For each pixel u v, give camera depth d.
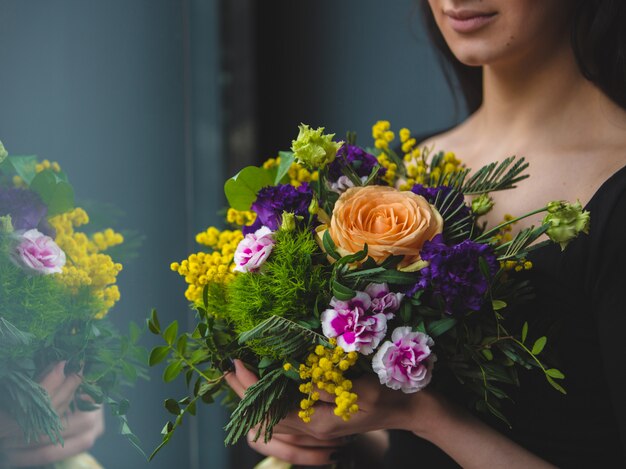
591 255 0.81
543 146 0.90
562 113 0.90
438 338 0.75
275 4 1.60
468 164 0.96
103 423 0.91
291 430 0.82
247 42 1.58
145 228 1.16
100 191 1.07
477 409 0.80
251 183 0.83
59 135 0.98
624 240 0.79
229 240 0.85
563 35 0.89
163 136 1.20
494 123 0.96
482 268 0.71
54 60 0.98
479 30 0.86
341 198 0.75
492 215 0.90
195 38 1.49
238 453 1.42
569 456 0.83
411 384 0.72
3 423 0.78
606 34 0.87
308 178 0.85
